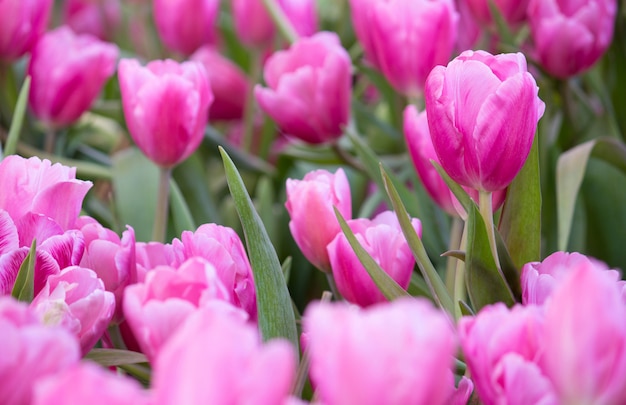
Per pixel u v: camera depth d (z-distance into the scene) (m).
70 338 0.74
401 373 0.65
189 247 0.88
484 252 0.90
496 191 0.94
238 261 0.89
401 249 0.95
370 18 1.17
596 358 0.72
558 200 1.10
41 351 0.74
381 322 0.65
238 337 0.64
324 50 1.19
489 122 0.89
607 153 1.13
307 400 0.88
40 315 0.83
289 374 0.64
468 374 0.89
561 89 1.22
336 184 0.97
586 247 1.21
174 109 1.04
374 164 1.12
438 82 0.90
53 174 0.91
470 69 0.89
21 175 0.90
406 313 0.66
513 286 0.93
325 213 0.96
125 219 1.21
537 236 0.95
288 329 0.89
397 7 1.14
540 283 0.88
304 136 1.20
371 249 0.94
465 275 0.91
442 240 1.14
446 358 0.66
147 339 0.81
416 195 1.15
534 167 0.95
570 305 0.73
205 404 0.62
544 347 0.76
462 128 0.90
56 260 0.88
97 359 0.85
